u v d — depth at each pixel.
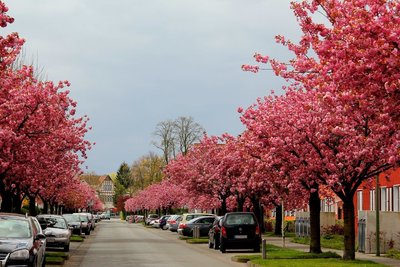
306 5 12.52
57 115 24.06
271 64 16.03
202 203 52.66
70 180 43.69
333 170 20.72
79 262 23.11
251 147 24.45
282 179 24.39
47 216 31.11
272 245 31.19
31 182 29.30
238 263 22.67
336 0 12.25
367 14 11.11
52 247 30.64
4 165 22.38
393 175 34.31
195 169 46.88
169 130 88.94
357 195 40.62
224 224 28.55
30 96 21.88
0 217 16.08
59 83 25.42
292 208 39.28
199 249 32.06
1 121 21.11
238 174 38.12
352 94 12.30
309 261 20.72
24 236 15.45
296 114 21.88
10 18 14.91
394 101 11.92
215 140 45.78
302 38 12.65
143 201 113.00
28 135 22.98
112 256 26.50
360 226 28.47
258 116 24.44
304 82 14.04
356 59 11.23
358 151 20.02
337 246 30.62
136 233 58.81
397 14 11.18
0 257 14.19
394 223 27.62
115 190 189.00
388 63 10.94
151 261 23.61
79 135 31.23
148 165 121.38
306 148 21.75
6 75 19.94
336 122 20.00
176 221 59.59
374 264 19.45
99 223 117.38
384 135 17.22
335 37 11.55
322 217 40.53
